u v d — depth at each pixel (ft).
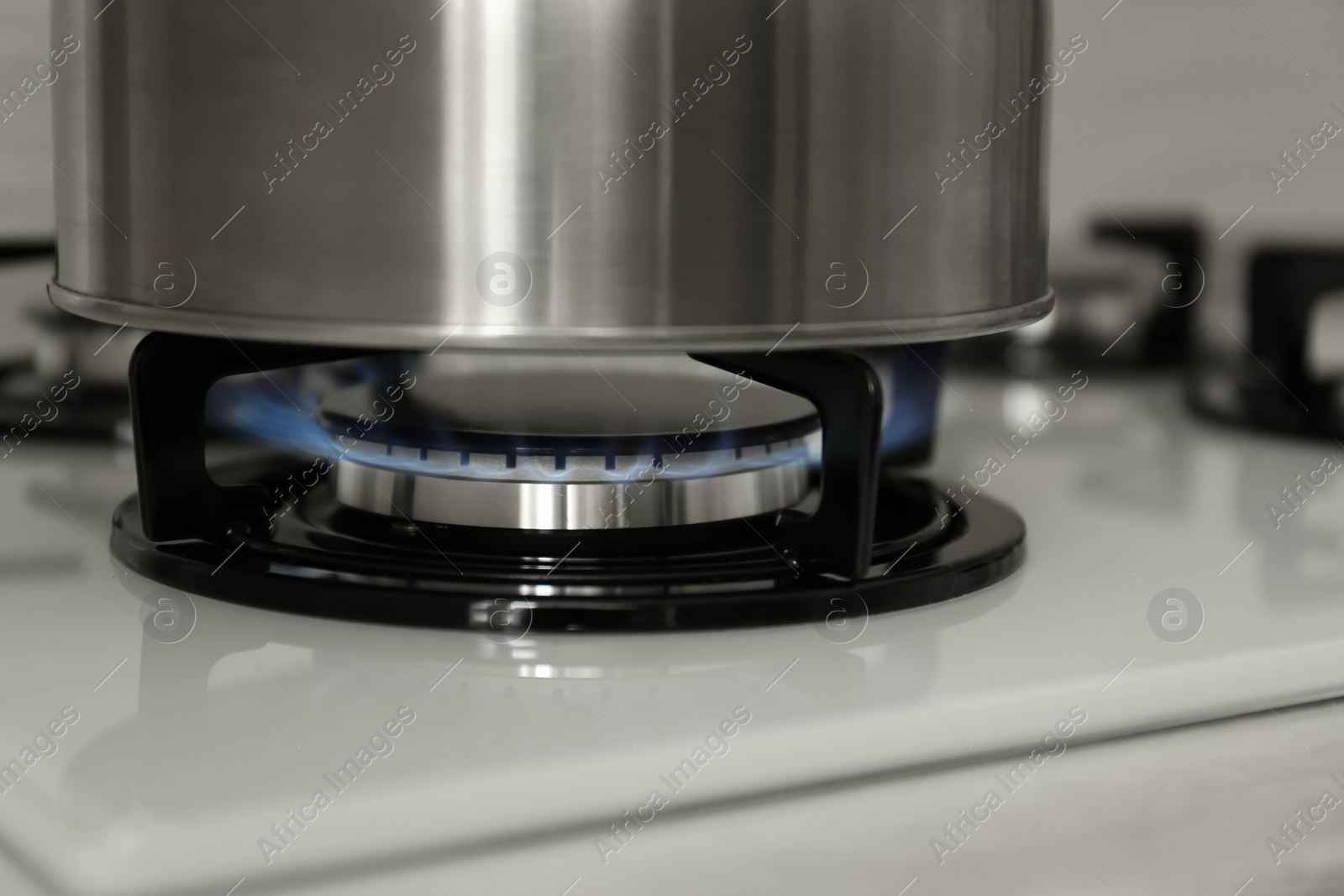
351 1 1.65
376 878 1.29
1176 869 1.69
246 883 1.23
